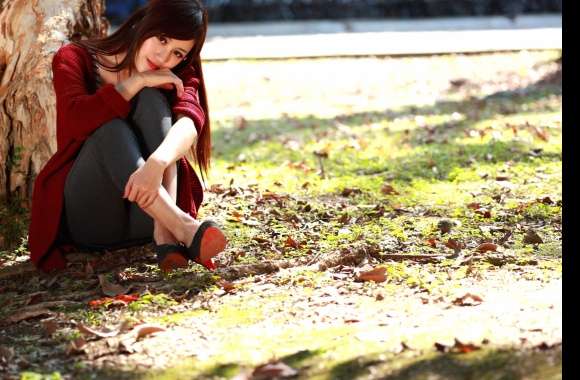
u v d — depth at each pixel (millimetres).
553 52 12484
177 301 4164
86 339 3736
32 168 5387
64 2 5648
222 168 7195
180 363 3455
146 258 4805
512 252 4715
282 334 3697
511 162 6906
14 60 5488
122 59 4680
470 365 3250
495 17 16438
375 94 10867
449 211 5637
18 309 4152
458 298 3953
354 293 4191
